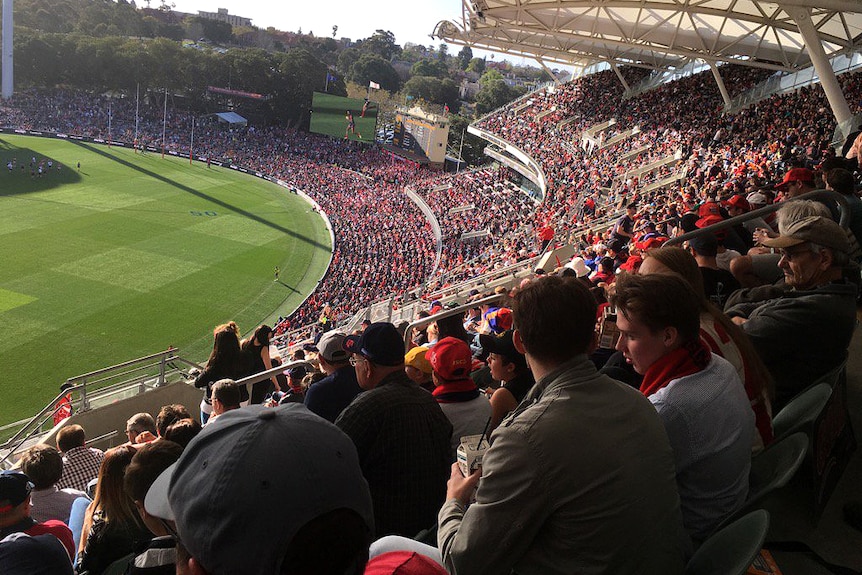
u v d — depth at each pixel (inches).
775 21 1160.8
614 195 1466.5
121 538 189.6
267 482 66.9
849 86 1375.5
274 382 534.6
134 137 3676.2
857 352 225.8
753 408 134.8
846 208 211.5
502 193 2588.6
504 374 204.2
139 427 351.3
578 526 94.3
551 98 2847.0
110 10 6628.9
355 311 1391.5
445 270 1701.5
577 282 108.0
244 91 4566.9
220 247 2044.8
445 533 110.7
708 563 99.4
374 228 2429.9
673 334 117.7
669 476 100.3
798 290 166.2
